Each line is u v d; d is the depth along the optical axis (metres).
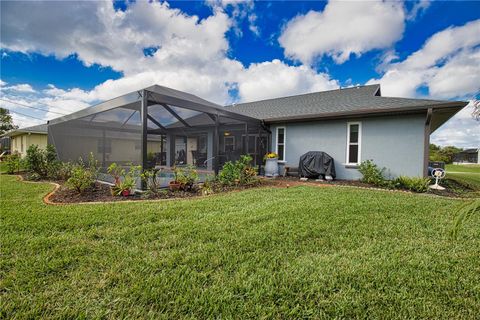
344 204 4.63
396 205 4.60
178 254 2.43
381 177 7.61
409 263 2.33
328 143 9.45
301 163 9.27
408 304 1.75
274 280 2.01
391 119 8.04
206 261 2.30
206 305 1.71
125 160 11.17
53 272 2.06
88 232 2.99
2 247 2.50
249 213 3.95
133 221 3.45
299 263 2.30
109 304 1.69
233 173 7.18
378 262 2.34
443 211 4.20
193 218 3.66
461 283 2.01
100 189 6.11
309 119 9.65
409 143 7.71
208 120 10.86
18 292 1.79
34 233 2.93
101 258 2.32
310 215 3.88
